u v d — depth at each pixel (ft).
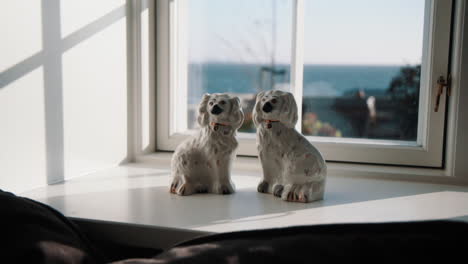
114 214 2.99
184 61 4.99
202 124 3.51
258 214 2.99
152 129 4.81
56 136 3.66
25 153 3.36
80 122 3.92
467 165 3.80
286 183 3.40
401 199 3.36
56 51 3.59
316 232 2.04
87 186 3.68
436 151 4.10
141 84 4.58
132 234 2.81
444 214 2.99
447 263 1.85
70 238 2.56
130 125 4.65
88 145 4.05
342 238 1.95
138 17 4.48
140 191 3.58
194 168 3.54
